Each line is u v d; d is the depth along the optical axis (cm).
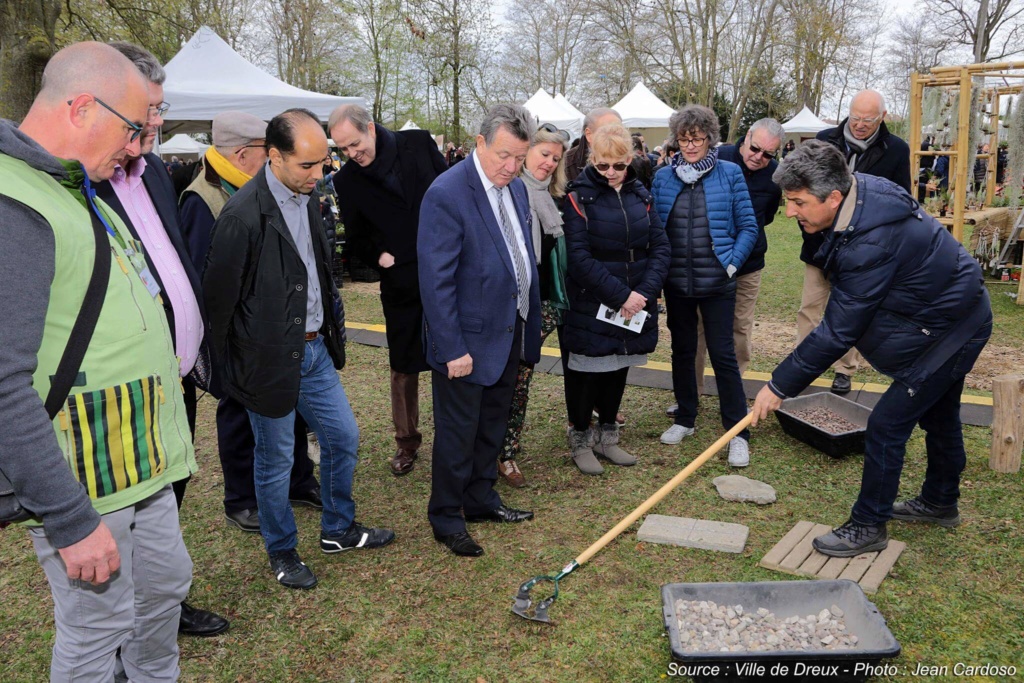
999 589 269
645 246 364
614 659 241
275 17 2136
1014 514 319
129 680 215
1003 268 844
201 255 291
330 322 281
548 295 367
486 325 297
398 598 279
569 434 394
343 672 240
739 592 247
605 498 353
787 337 631
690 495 353
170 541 201
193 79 873
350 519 309
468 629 259
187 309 249
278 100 867
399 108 2595
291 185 252
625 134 338
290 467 280
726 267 375
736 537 306
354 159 344
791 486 359
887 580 277
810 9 2456
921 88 770
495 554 306
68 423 165
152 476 182
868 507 287
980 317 266
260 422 267
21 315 145
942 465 303
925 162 957
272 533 286
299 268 255
